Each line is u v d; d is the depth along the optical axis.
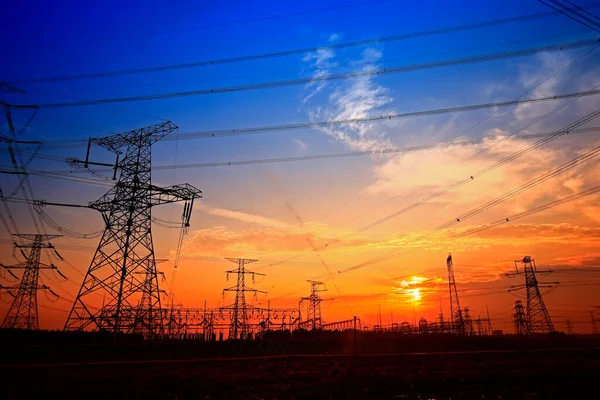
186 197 60.03
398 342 72.88
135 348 52.03
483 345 71.38
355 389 34.47
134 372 39.03
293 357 52.41
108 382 35.06
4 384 33.28
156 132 59.91
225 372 40.91
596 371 42.81
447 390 34.62
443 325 93.94
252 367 44.09
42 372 37.56
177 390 33.44
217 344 60.25
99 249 55.38
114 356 50.09
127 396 31.44
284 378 38.09
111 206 57.19
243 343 63.44
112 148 59.25
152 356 52.69
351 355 55.03
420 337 76.06
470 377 39.22
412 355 54.88
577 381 37.94
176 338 63.84
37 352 46.00
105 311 53.88
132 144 59.47
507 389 34.91
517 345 72.12
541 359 51.69
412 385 35.78
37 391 31.91
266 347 64.88
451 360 50.53
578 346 72.81
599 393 34.12
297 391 33.72
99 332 53.72
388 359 51.19
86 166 56.09
